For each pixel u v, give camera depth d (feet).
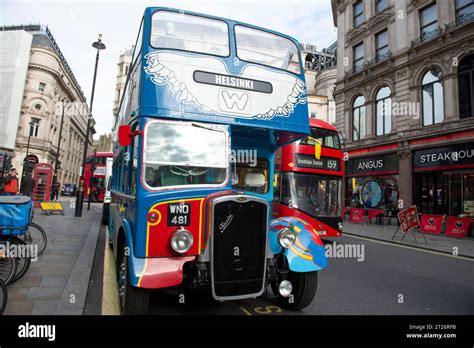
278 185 32.86
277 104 14.66
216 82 13.48
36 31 155.02
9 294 14.14
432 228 46.32
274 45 15.31
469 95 49.34
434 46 53.88
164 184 12.27
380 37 66.59
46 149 148.56
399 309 15.16
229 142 13.51
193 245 12.03
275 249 13.55
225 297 11.82
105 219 38.63
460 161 48.65
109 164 44.29
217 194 12.48
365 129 67.51
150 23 13.00
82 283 15.90
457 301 16.62
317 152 31.91
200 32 13.82
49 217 42.55
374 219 60.03
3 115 132.36
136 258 11.46
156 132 12.45
